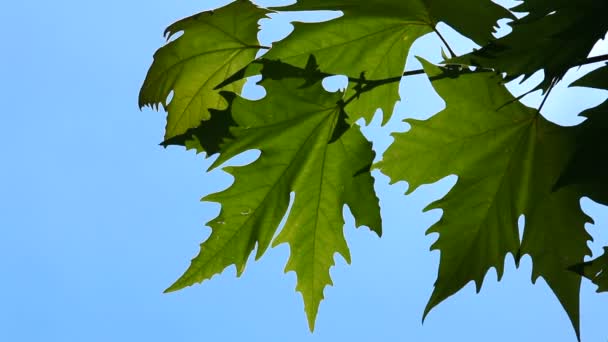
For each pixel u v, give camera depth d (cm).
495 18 164
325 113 168
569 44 159
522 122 166
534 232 167
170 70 171
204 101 172
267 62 166
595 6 157
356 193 169
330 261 171
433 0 164
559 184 161
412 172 167
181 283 169
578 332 165
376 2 165
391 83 167
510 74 160
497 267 167
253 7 169
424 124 166
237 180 169
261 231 170
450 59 163
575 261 166
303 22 166
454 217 167
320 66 167
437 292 167
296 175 169
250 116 166
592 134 161
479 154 167
